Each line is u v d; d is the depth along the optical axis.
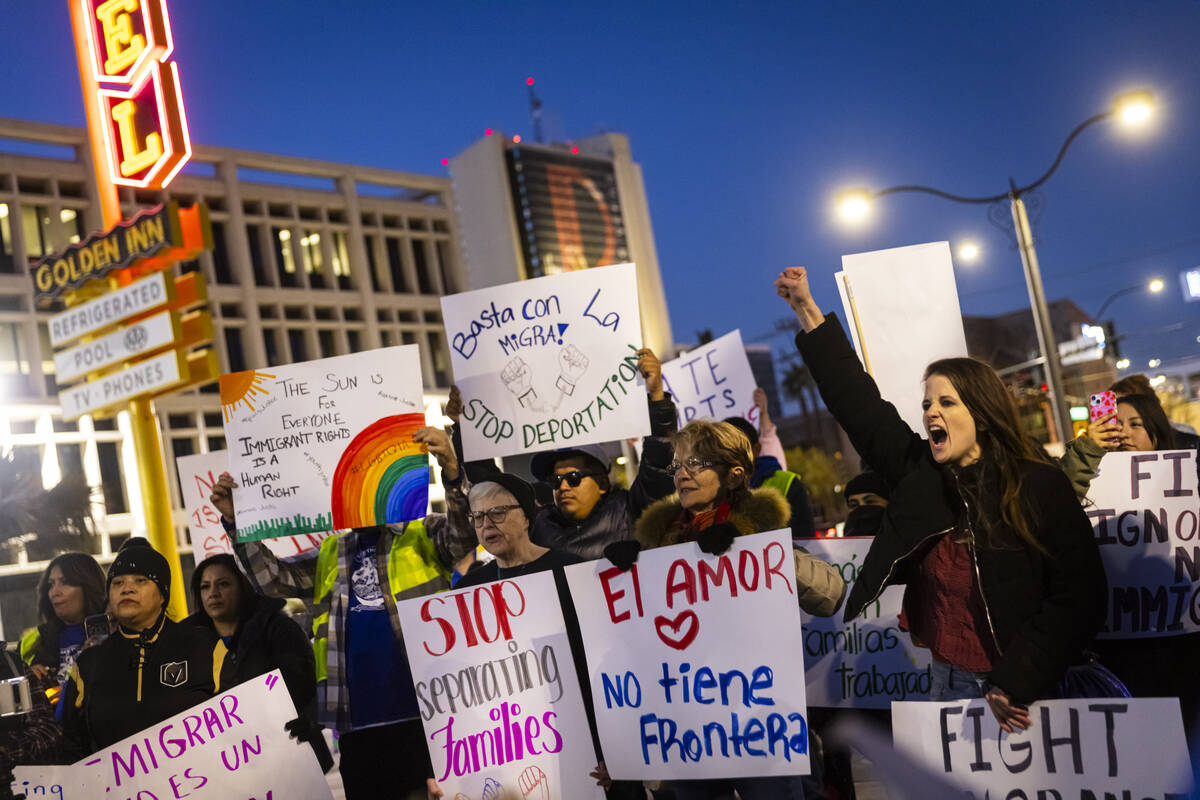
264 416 5.48
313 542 7.15
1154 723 3.41
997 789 3.55
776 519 4.31
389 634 5.22
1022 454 3.62
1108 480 4.79
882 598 5.65
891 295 5.13
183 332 19.78
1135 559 4.74
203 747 4.72
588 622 4.40
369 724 5.14
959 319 5.11
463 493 5.27
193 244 19.80
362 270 66.44
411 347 5.36
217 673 5.05
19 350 49.44
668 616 4.27
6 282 49.16
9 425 47.56
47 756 4.86
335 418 5.39
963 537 3.70
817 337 4.14
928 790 3.62
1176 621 4.68
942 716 3.62
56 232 52.44
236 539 5.56
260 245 61.91
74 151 54.78
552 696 4.53
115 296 20.27
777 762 4.06
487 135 113.94
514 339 5.44
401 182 70.56
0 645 6.48
